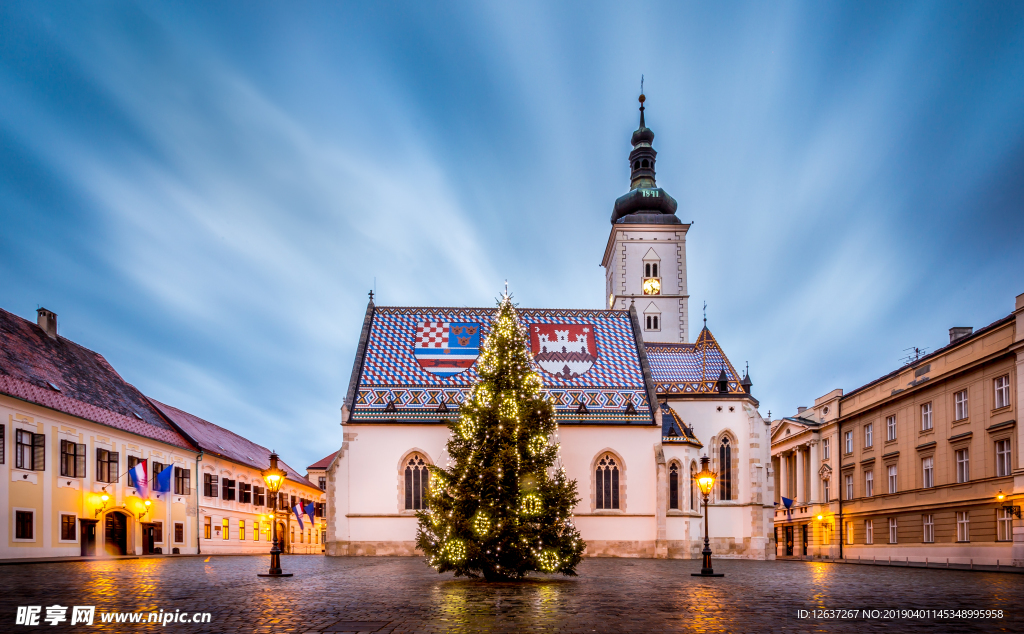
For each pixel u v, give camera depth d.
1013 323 46.53
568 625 16.73
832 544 71.81
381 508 55.22
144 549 56.84
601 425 57.72
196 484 64.88
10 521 43.16
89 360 60.88
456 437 33.28
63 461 48.19
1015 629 16.67
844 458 70.94
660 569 40.41
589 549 56.25
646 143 90.06
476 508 30.95
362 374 58.78
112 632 15.48
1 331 50.66
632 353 63.16
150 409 64.00
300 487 91.19
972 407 50.72
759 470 63.81
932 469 55.78
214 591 24.02
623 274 85.31
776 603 21.50
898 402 60.91
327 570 37.03
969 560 50.06
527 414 32.31
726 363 68.12
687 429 62.25
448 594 23.75
